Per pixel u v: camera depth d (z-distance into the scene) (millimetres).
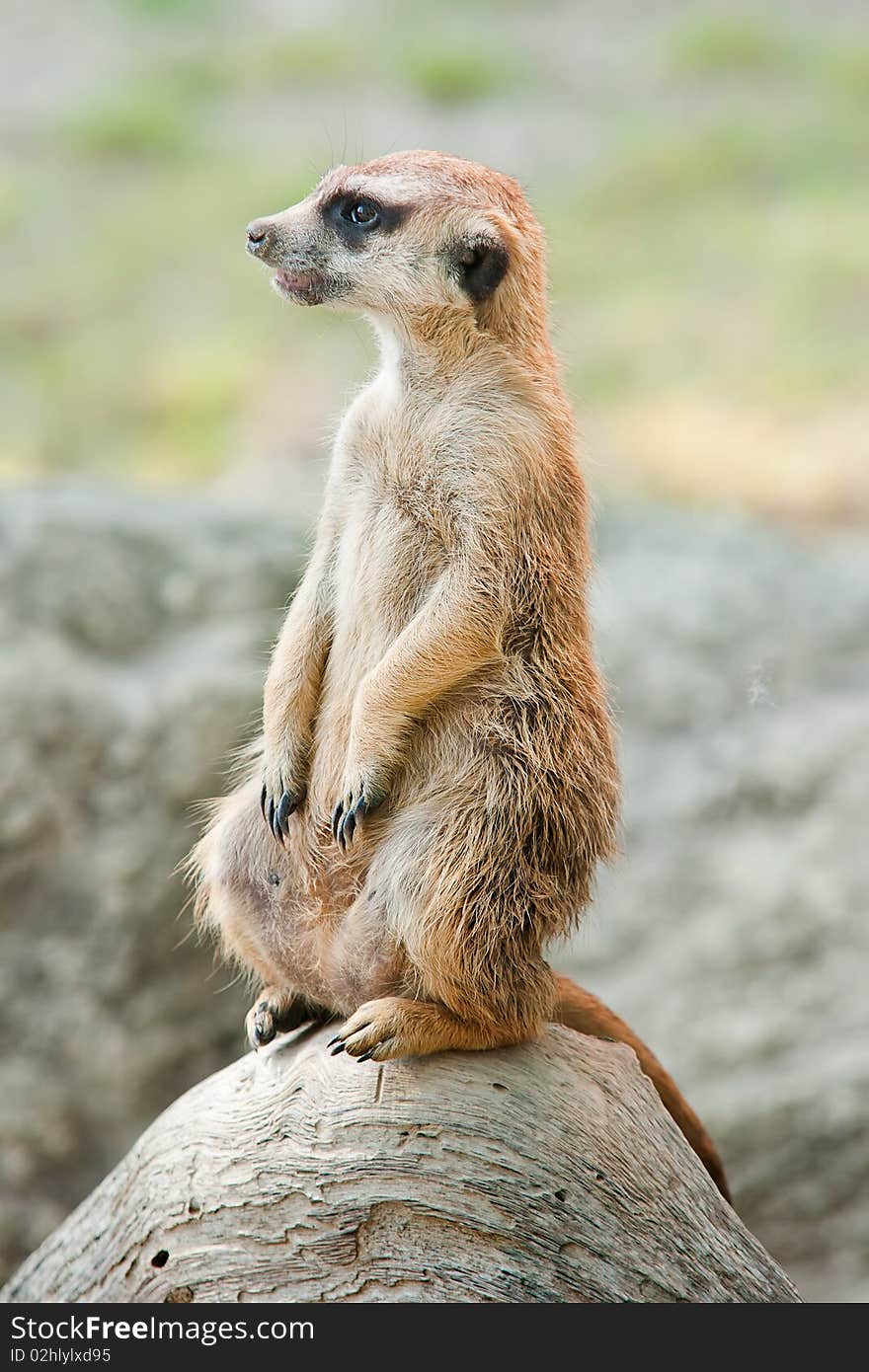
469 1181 5398
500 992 5484
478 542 5484
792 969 11961
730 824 12969
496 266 5707
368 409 5840
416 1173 5406
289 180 29234
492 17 37594
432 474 5574
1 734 11414
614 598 14695
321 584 5973
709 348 23922
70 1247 6105
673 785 13273
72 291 26828
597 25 37125
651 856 12820
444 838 5445
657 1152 5703
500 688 5543
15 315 26109
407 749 5559
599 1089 5688
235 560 13188
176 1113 5914
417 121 32094
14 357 25000
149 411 23344
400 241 5766
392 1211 5414
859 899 12109
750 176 29844
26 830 11336
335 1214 5441
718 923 12281
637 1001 11969
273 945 5918
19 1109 11039
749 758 13227
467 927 5410
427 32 36812
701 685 13945
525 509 5555
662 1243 5559
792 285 25562
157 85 34000
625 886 12633
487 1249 5391
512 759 5512
